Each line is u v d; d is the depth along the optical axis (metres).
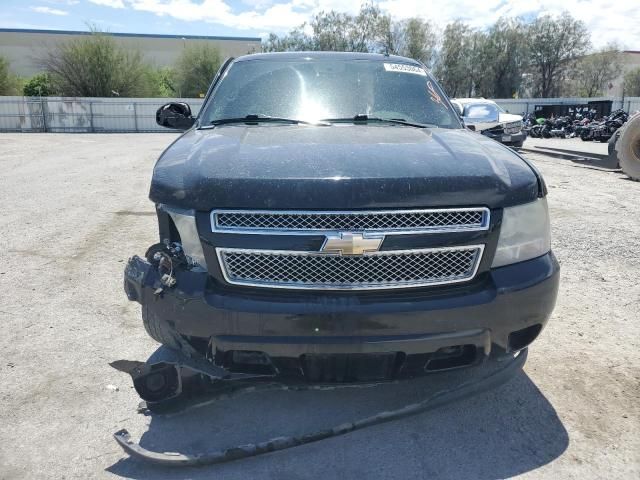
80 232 6.66
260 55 4.30
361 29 54.94
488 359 2.55
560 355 3.54
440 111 3.83
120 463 2.55
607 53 61.38
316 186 2.37
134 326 4.01
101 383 3.23
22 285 4.81
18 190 9.74
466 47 56.81
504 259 2.54
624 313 4.21
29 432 2.77
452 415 2.92
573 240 6.12
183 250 2.49
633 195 9.07
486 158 2.71
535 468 2.50
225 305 2.38
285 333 2.37
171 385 2.72
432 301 2.41
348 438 2.73
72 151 18.84
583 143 22.33
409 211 2.38
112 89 45.03
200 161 2.65
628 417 2.88
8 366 3.41
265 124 3.55
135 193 9.54
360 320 2.35
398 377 2.49
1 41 67.75
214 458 2.48
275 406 2.98
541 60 57.81
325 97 3.79
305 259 2.38
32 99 37.50
